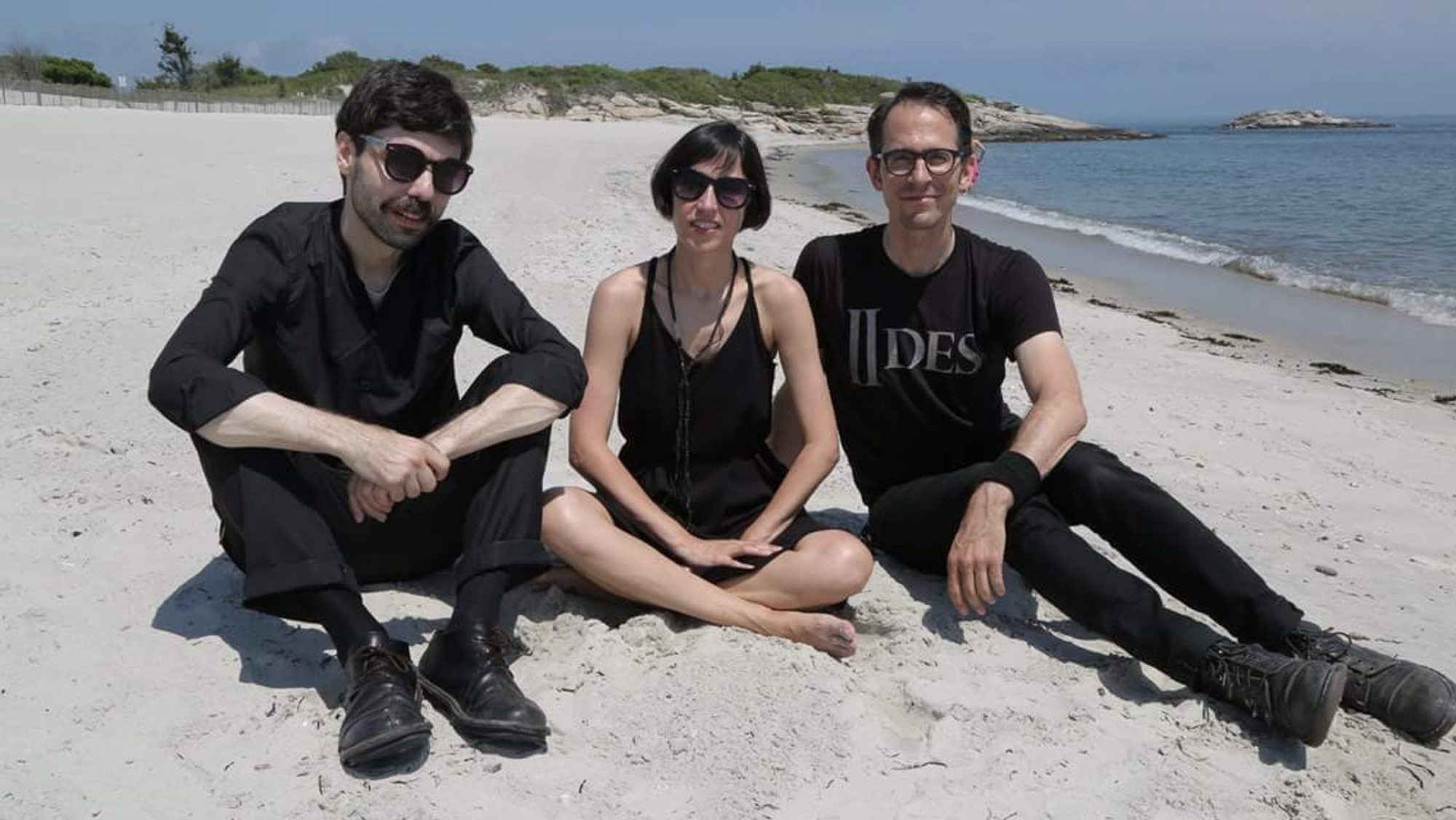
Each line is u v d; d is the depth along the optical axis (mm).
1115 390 7266
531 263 9289
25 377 5496
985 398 3566
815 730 2766
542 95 61188
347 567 2775
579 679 2965
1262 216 21188
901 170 3303
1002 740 2826
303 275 2990
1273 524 4875
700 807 2523
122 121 25906
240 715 2771
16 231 9398
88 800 2445
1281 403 7344
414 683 2707
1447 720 2867
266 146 20469
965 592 3115
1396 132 112062
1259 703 2844
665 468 3473
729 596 3256
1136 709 3010
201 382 2676
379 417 3127
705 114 65750
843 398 3678
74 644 3043
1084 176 35875
